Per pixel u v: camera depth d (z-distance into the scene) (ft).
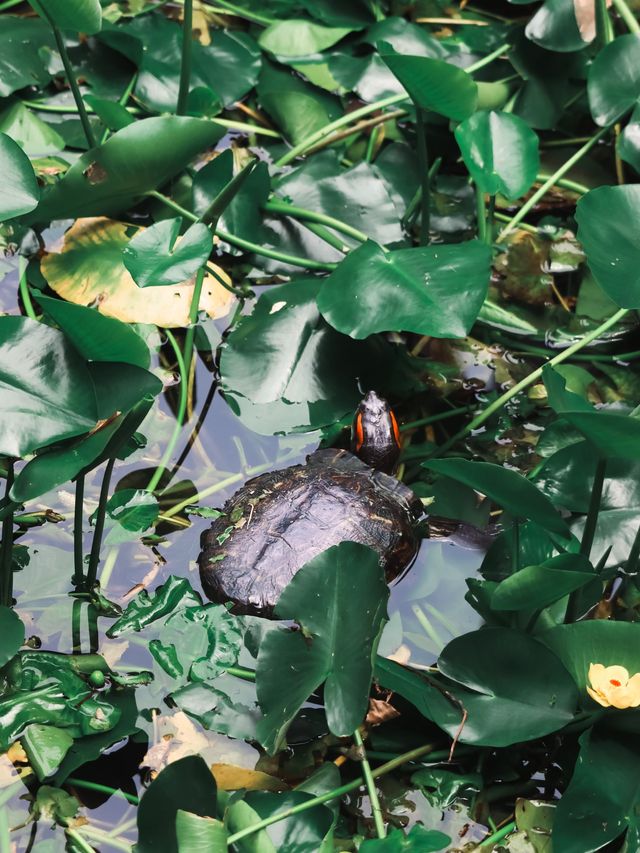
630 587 7.58
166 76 8.97
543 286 8.59
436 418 8.20
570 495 7.61
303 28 9.25
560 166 9.00
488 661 7.12
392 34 9.18
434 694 7.13
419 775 7.15
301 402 8.10
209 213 7.86
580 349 8.41
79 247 8.37
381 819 7.01
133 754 7.19
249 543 7.61
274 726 7.02
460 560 7.77
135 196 8.34
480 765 7.20
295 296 8.23
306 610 7.18
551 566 7.09
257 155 8.93
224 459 8.00
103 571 7.62
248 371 8.09
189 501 7.86
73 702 7.22
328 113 9.07
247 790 7.06
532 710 7.08
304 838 6.93
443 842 6.83
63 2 7.87
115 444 7.17
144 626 7.44
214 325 8.35
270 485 7.78
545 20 8.93
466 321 7.59
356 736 7.15
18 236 8.52
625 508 7.61
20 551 7.63
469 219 8.79
